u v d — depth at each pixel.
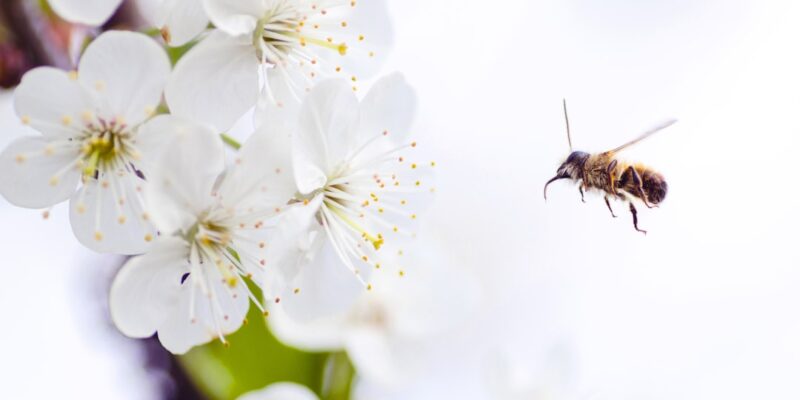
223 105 0.37
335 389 0.40
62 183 0.37
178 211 0.36
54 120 0.36
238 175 0.36
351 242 0.38
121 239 0.37
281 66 0.37
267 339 0.40
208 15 0.36
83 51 0.37
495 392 0.42
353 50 0.38
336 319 0.40
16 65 0.37
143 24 0.37
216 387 0.39
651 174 0.41
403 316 0.41
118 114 0.36
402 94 0.38
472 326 0.45
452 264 0.42
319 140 0.37
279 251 0.36
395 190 0.38
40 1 0.37
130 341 0.39
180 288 0.37
